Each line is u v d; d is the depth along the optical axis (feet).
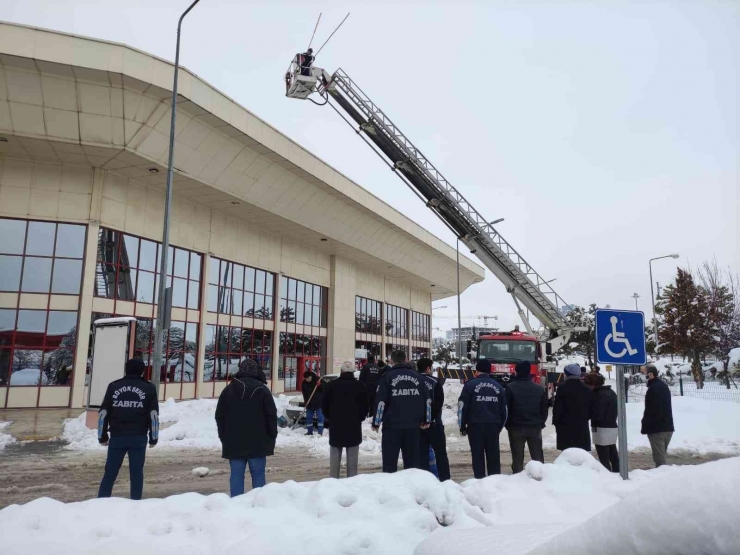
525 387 25.03
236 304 100.99
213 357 94.12
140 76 64.64
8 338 68.90
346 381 24.13
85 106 65.36
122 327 46.50
